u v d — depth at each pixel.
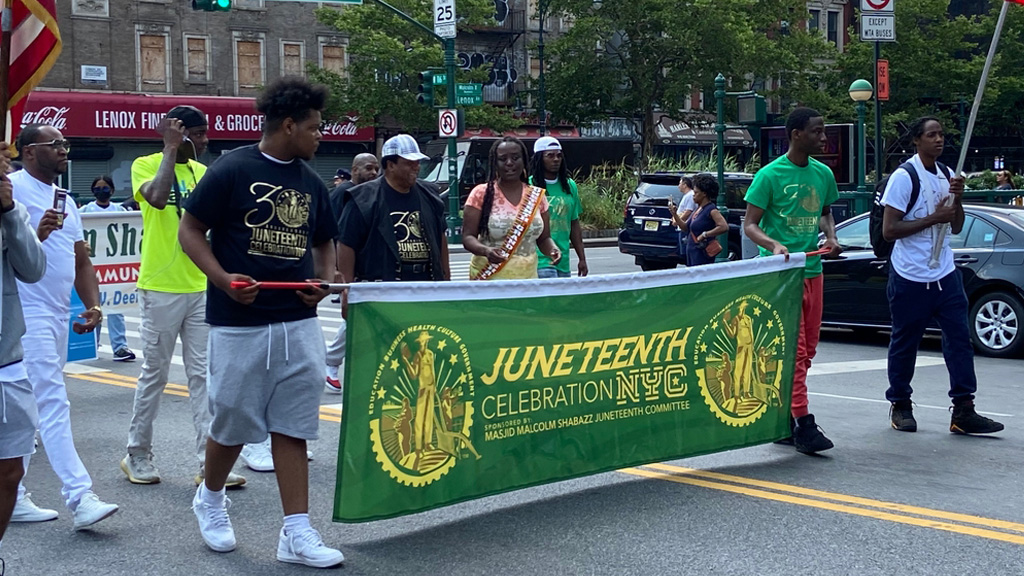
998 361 11.47
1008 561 4.83
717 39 42.91
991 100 48.59
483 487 5.29
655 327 6.00
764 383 6.60
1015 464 6.63
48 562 4.88
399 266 6.42
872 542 5.09
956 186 7.06
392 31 41.66
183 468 6.62
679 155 51.75
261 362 4.64
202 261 4.54
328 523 5.43
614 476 6.32
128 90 40.38
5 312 4.02
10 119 5.23
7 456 4.05
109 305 10.71
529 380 5.45
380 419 4.89
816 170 6.93
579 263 8.30
